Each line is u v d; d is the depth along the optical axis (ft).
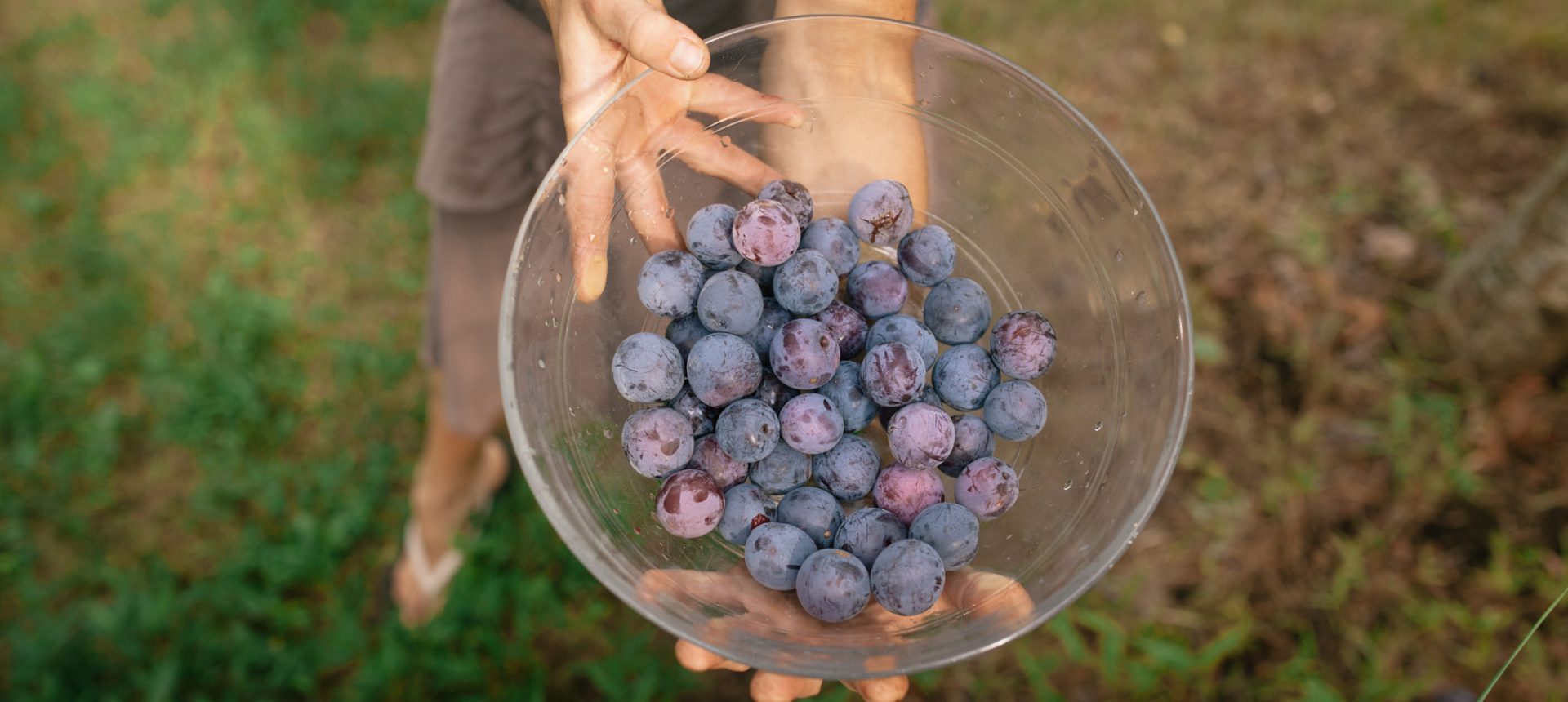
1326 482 3.60
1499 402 3.68
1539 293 3.42
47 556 3.81
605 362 1.93
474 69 2.60
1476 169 4.40
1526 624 3.25
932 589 1.72
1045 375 1.99
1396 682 3.13
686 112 1.90
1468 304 3.74
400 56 5.26
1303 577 3.44
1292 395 3.81
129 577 3.68
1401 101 4.66
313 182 4.68
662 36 1.81
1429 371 3.78
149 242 4.59
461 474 3.55
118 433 4.01
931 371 2.00
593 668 3.12
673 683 3.24
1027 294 2.04
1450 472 3.51
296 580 3.65
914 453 1.81
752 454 1.82
